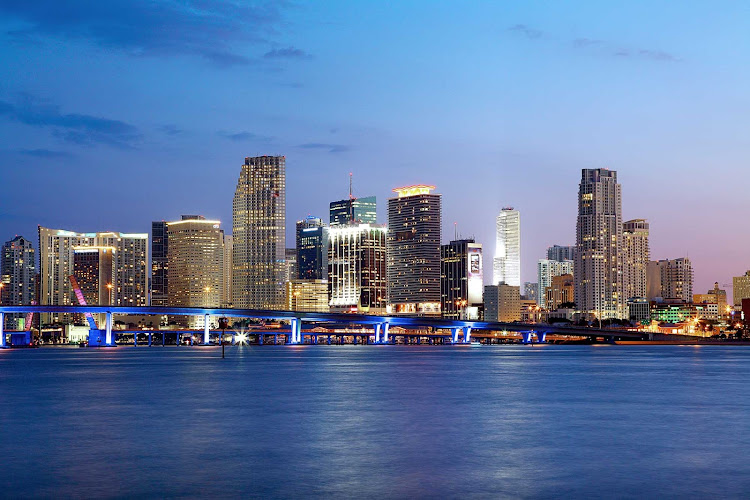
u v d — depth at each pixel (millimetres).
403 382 128375
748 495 40531
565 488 42156
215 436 61250
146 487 42531
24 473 46344
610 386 119625
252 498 40031
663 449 54656
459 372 163500
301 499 39844
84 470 47188
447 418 73750
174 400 93562
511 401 92188
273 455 52344
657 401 92688
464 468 47719
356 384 123250
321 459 50844
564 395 101688
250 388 114062
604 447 55656
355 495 40688
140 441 58688
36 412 79938
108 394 103438
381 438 60094
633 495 40562
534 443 57500
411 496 40438
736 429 65562
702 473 46031
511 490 41719
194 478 44844
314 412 79188
